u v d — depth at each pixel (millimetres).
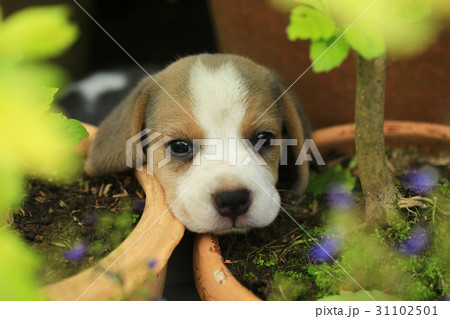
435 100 410
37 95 246
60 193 334
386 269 282
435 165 366
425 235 294
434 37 376
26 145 151
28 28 155
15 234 294
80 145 371
